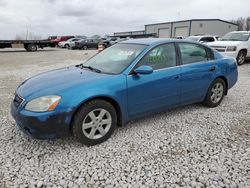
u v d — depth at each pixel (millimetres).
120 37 36188
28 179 2625
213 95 4848
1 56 18750
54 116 2959
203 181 2596
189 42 4363
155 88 3752
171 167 2844
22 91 3328
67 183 2568
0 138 3555
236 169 2801
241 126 4004
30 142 3430
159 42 3982
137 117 3770
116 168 2828
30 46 26172
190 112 4633
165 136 3633
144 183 2564
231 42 10891
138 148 3277
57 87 3162
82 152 3170
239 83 7188
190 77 4219
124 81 3438
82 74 3617
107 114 3385
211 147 3303
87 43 30625
